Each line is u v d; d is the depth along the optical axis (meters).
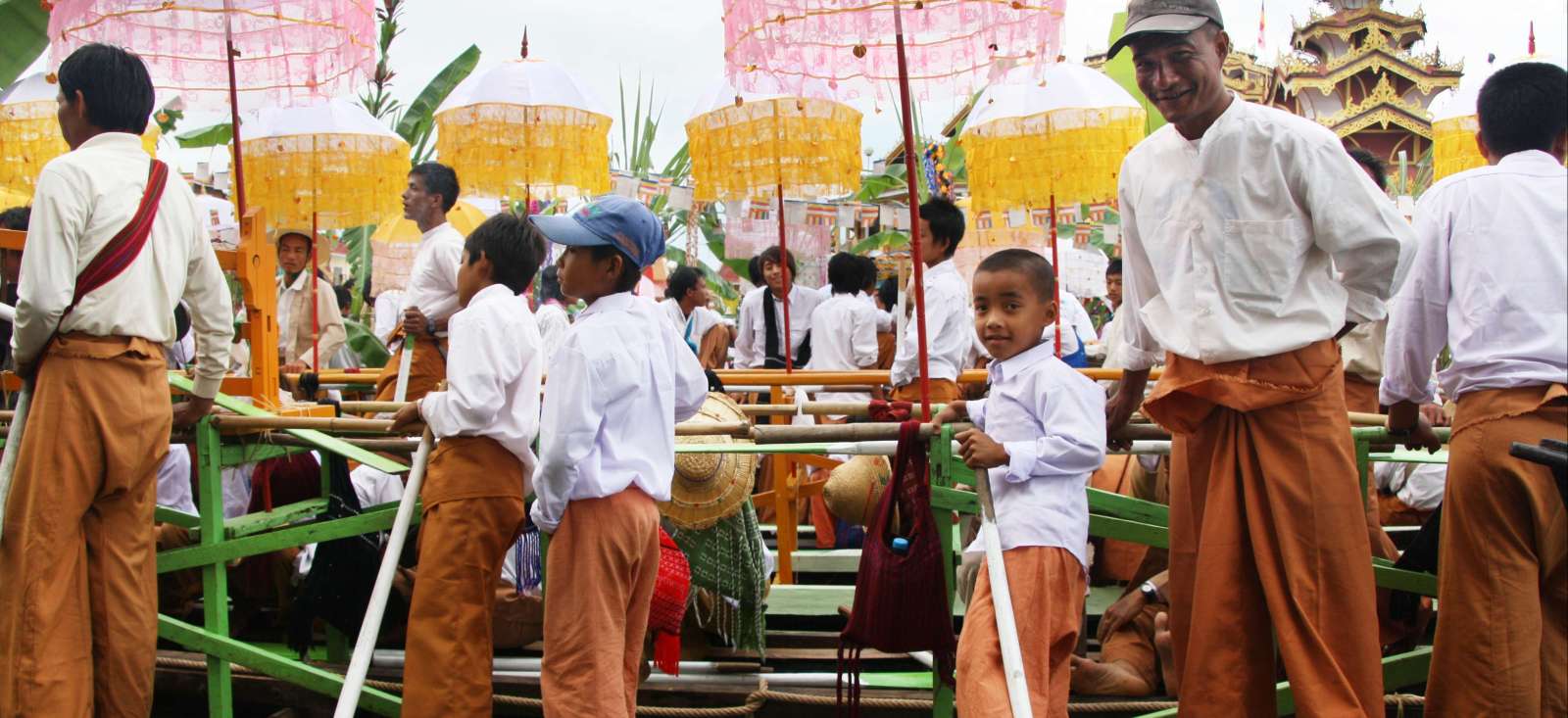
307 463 4.69
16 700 3.25
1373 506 4.15
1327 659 2.99
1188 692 3.17
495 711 4.11
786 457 5.36
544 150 6.41
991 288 3.39
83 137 3.57
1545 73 3.35
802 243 7.61
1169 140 3.26
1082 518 3.33
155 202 3.52
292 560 4.68
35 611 3.28
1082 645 4.16
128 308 3.42
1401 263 3.07
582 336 3.30
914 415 3.88
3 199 6.25
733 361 8.90
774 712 3.95
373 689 3.95
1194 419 3.22
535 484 3.30
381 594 3.38
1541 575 3.30
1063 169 6.65
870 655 4.36
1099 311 11.78
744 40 3.92
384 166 6.72
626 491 3.38
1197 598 3.18
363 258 9.45
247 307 4.18
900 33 3.68
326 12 4.95
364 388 6.06
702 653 4.32
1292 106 16.42
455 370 3.47
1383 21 16.09
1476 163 7.48
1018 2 3.73
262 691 4.21
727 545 4.16
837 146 6.77
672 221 10.11
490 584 3.54
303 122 6.59
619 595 3.36
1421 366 3.44
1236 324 3.10
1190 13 3.05
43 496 3.32
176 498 4.63
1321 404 3.09
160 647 4.67
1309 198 3.04
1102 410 3.34
